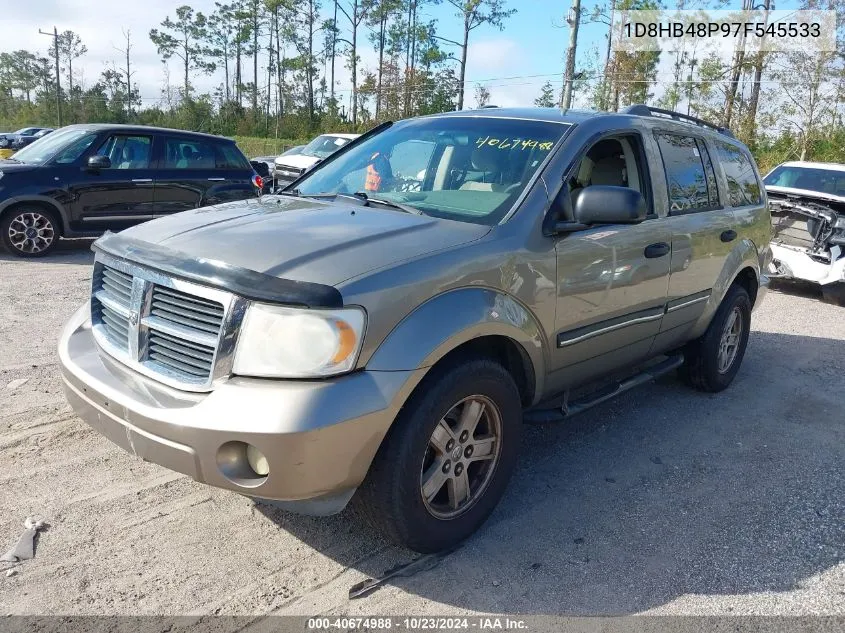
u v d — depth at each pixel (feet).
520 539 10.92
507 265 10.45
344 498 9.01
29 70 284.61
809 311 28.89
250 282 8.45
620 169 13.56
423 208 11.57
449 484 10.32
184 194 34.06
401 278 9.11
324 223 10.44
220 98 232.32
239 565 9.90
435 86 146.30
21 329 19.49
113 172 32.09
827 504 12.50
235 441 8.24
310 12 202.28
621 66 95.30
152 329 9.34
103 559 9.82
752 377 19.61
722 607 9.53
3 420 13.64
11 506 10.87
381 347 8.81
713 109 89.35
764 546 11.07
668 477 13.28
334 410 8.29
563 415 12.67
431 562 10.21
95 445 12.95
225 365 8.52
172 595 9.19
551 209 11.43
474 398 10.23
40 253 30.94
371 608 9.18
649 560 10.53
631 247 12.87
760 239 18.29
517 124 13.08
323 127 178.50
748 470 13.74
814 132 80.53
